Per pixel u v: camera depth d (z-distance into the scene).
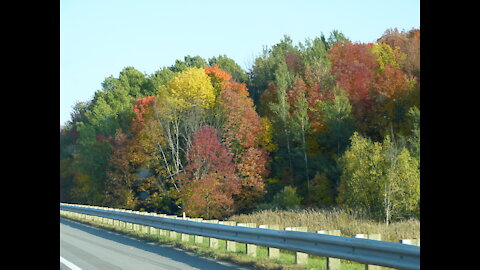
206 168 52.53
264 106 62.78
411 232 18.14
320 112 54.56
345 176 37.94
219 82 66.31
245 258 12.88
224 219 49.84
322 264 11.86
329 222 22.50
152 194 60.28
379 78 53.44
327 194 50.25
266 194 55.28
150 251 15.94
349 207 35.94
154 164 59.31
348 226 20.92
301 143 55.44
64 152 87.25
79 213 37.69
